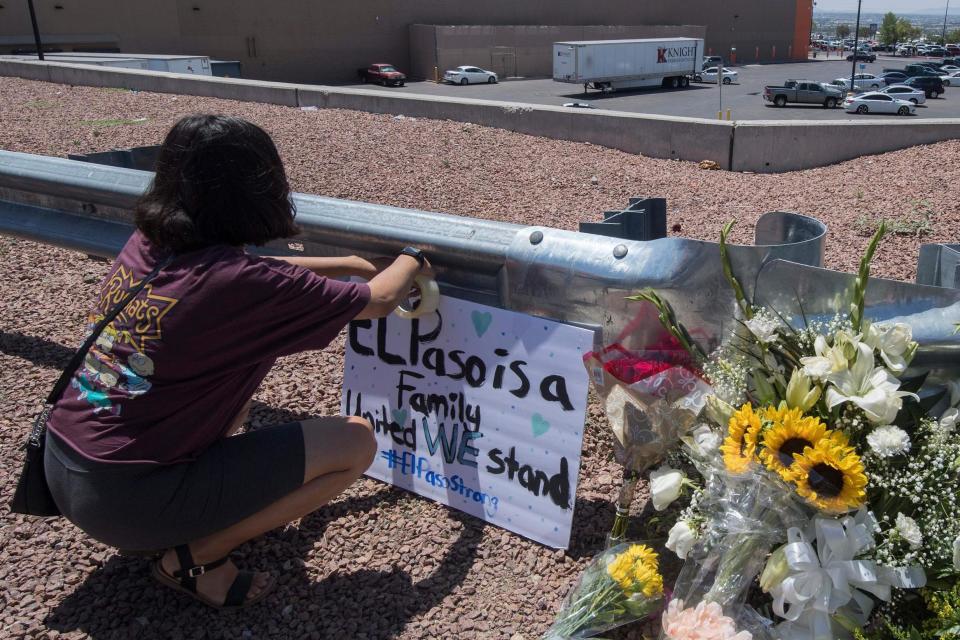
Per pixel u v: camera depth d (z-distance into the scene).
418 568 2.73
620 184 8.56
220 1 53.16
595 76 52.88
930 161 9.27
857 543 2.12
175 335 2.18
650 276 2.55
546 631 2.44
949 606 2.08
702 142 9.82
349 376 3.29
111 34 49.78
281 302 2.28
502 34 62.03
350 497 3.12
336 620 2.52
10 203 4.71
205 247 2.29
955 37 157.88
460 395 2.98
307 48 57.44
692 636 2.07
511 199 7.85
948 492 2.22
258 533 2.53
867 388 2.22
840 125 9.78
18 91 14.98
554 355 2.75
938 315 2.46
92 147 9.60
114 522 2.27
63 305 4.98
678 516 2.63
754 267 2.54
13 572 2.74
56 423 2.33
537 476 2.80
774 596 2.19
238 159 2.24
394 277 2.67
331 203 3.25
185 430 2.28
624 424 2.62
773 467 2.15
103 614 2.56
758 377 2.46
